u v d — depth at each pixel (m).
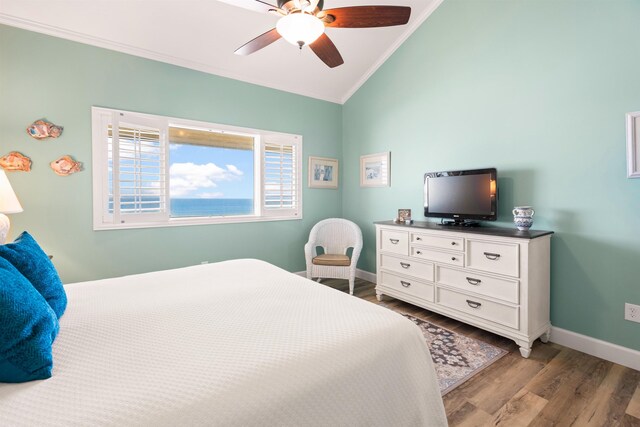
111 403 0.73
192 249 3.34
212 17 2.84
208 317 1.25
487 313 2.43
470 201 2.85
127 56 2.92
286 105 3.99
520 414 1.63
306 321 1.21
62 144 2.66
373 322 1.21
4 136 2.45
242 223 3.68
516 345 2.38
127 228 2.96
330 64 2.44
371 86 4.06
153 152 3.02
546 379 1.94
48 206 2.62
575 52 2.29
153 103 3.06
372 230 4.14
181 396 0.76
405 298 3.10
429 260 2.85
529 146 2.56
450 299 2.70
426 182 3.23
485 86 2.86
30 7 2.42
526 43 2.56
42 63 2.56
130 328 1.14
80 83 2.71
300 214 4.15
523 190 2.61
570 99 2.32
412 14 3.37
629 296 2.09
